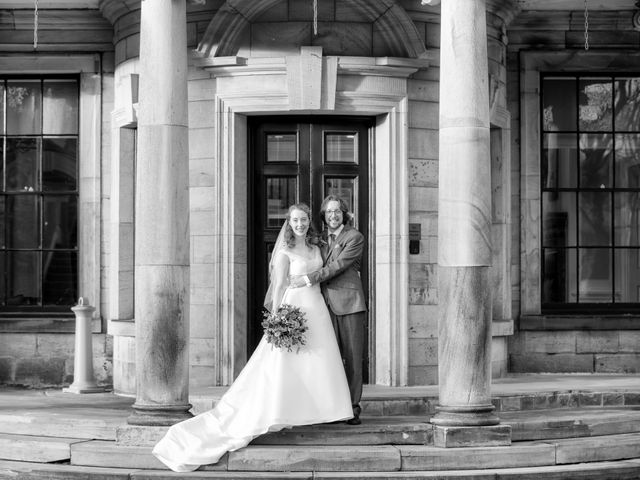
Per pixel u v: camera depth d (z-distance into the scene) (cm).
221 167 1141
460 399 920
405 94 1148
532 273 1329
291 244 939
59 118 1346
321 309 924
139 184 952
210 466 879
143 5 963
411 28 1142
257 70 1132
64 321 1301
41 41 1320
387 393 1053
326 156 1173
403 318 1138
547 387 1112
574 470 882
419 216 1152
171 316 940
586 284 1355
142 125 953
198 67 1148
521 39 1343
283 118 1168
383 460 880
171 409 931
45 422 966
